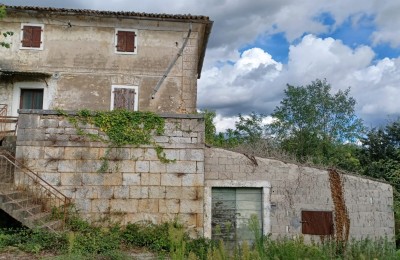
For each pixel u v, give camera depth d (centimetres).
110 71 1549
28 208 933
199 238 1038
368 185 1191
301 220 1152
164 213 1057
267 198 1152
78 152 1054
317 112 3125
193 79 1571
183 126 1096
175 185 1071
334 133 3102
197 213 1065
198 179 1079
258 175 1163
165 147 1082
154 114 1088
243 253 507
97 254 870
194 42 1593
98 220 1033
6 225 1003
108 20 1560
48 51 1541
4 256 800
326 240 1048
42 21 1553
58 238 889
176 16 1538
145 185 1062
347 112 3147
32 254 821
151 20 1562
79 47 1555
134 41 1577
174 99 1552
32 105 1539
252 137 2781
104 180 1052
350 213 1170
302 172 1178
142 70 1563
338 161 1955
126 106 1537
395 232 1216
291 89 3177
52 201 1025
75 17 1539
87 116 1070
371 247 829
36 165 1040
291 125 3042
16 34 1540
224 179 1151
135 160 1069
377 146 1917
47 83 1524
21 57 1528
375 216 1178
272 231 1139
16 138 1141
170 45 1588
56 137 1053
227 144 2208
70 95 1523
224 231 1133
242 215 1151
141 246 995
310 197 1169
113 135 1066
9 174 1064
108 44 1567
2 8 1298
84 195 1039
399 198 1387
